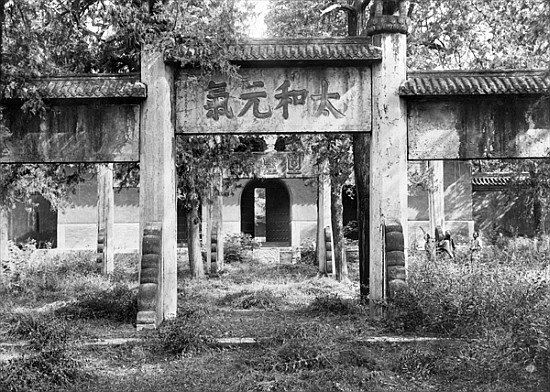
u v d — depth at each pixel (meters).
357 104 13.37
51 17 14.20
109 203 25.58
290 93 13.31
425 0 18.75
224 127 13.24
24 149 13.19
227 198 36.47
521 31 16.62
